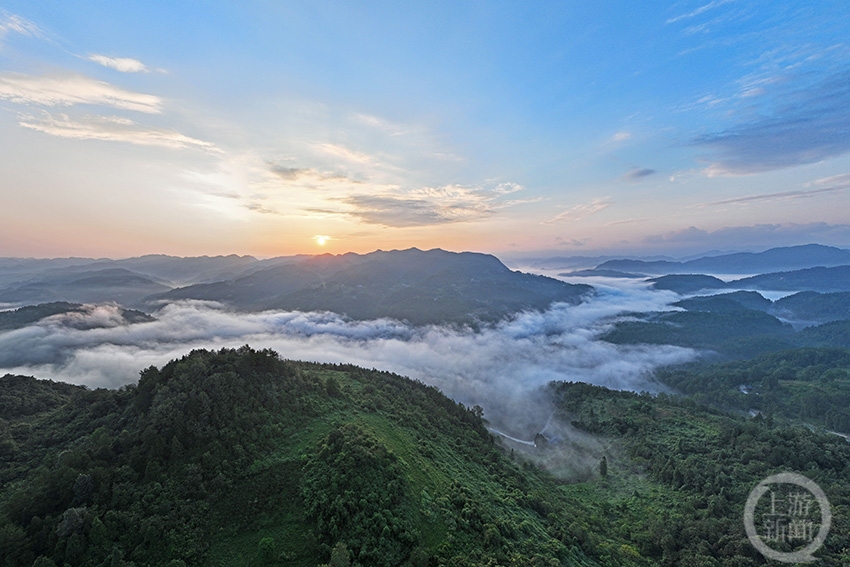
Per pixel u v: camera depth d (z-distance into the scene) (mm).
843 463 118500
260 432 77750
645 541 97125
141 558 54781
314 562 56844
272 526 61562
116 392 92938
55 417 89750
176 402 75438
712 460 130375
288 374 102750
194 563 55562
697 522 98312
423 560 58469
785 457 123000
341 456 71125
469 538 68250
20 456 76125
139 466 65938
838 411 195500
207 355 96312
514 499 92750
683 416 172750
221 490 65125
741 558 83812
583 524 97875
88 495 60719
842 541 83812
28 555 53250
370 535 60531
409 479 75250
